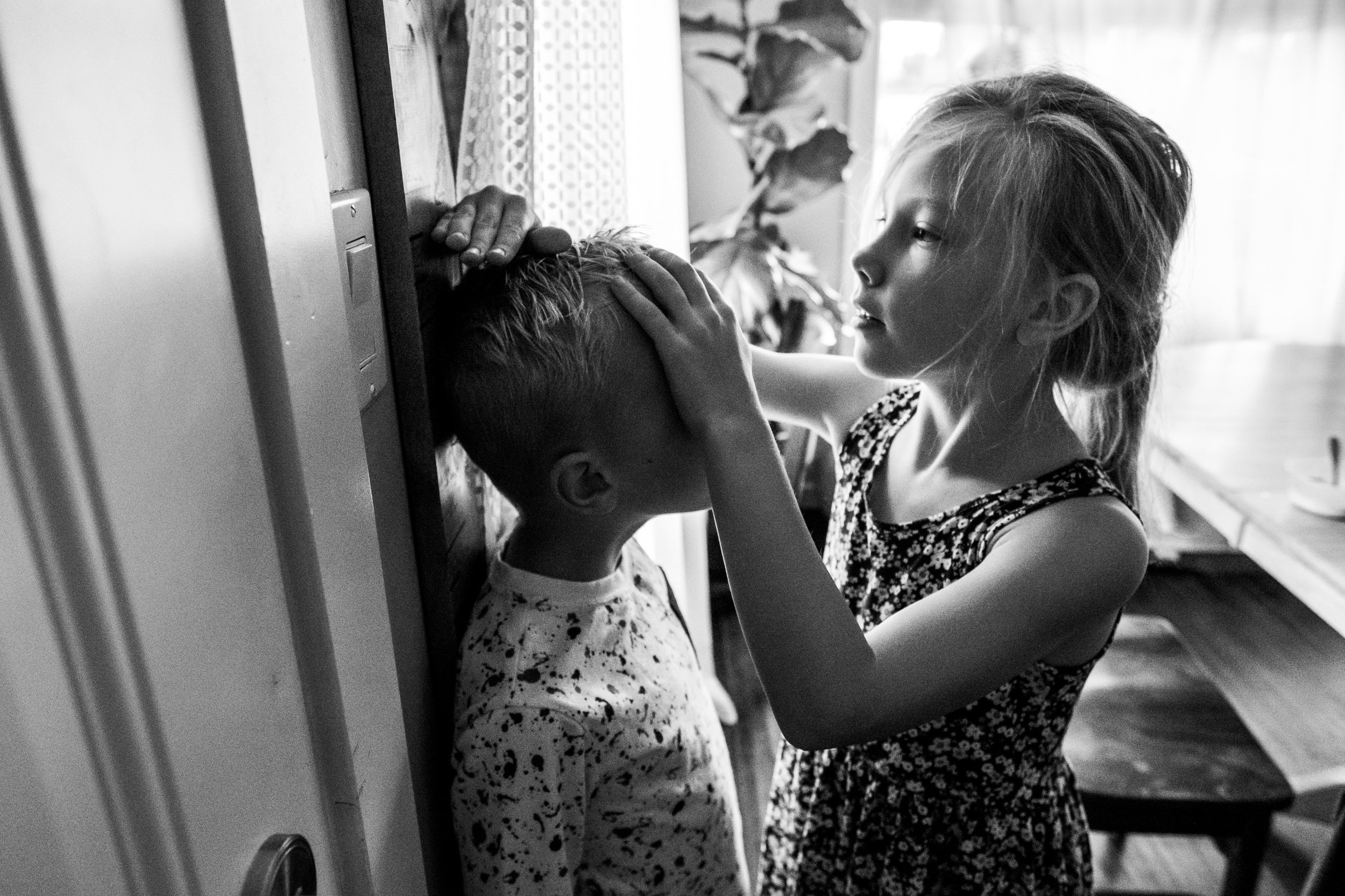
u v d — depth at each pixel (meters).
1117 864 1.67
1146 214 0.75
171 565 0.31
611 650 0.69
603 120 1.05
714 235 2.18
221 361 0.34
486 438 0.67
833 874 0.92
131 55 0.29
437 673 0.68
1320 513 1.32
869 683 0.65
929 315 0.75
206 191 0.33
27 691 0.27
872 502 0.93
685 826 0.71
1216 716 1.35
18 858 0.27
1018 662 0.70
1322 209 2.42
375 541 0.47
